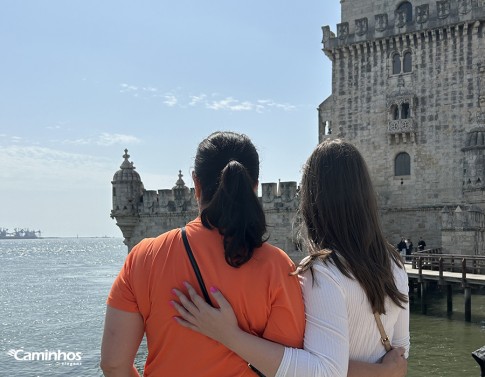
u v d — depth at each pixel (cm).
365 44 4897
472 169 4131
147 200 5256
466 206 4044
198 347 388
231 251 393
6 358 2912
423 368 2142
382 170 4822
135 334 411
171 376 394
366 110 4928
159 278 399
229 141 452
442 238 3831
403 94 4725
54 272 9806
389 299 448
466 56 4447
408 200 4675
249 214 405
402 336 477
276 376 384
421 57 4656
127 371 411
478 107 4388
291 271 420
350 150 474
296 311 408
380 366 433
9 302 5294
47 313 4512
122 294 409
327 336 406
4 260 15062
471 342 2534
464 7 4388
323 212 459
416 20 4625
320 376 387
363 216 455
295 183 4469
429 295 4094
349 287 427
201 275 394
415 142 4659
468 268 3262
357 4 5091
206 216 414
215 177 440
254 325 399
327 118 5512
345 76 5047
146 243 425
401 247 4341
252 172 452
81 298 5516
